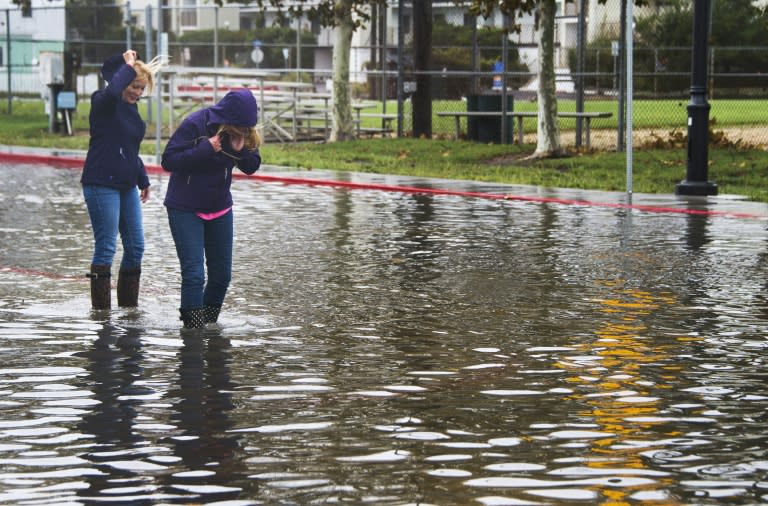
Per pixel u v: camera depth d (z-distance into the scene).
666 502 7.35
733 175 29.66
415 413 9.34
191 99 43.88
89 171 13.30
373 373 10.64
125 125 13.27
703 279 15.73
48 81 43.25
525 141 40.91
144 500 7.37
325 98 42.50
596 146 37.69
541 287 15.12
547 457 8.23
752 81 54.12
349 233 20.06
